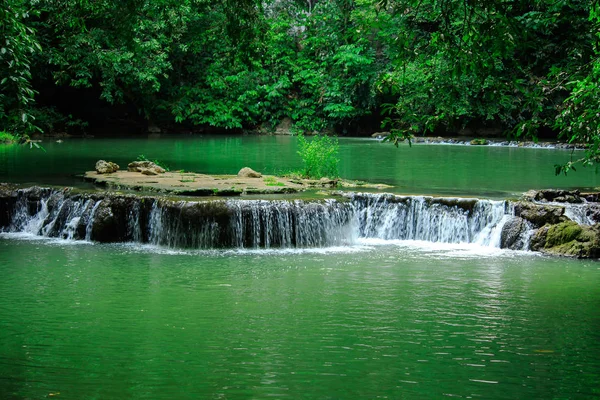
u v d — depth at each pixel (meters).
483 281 11.03
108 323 8.85
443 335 8.49
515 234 13.38
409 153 26.05
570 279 11.21
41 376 7.07
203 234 13.25
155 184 15.05
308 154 17.55
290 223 13.45
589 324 8.96
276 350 7.92
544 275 11.44
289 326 8.79
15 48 7.82
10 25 7.75
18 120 7.89
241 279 11.06
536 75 21.78
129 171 17.50
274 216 13.38
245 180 16.11
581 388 6.88
